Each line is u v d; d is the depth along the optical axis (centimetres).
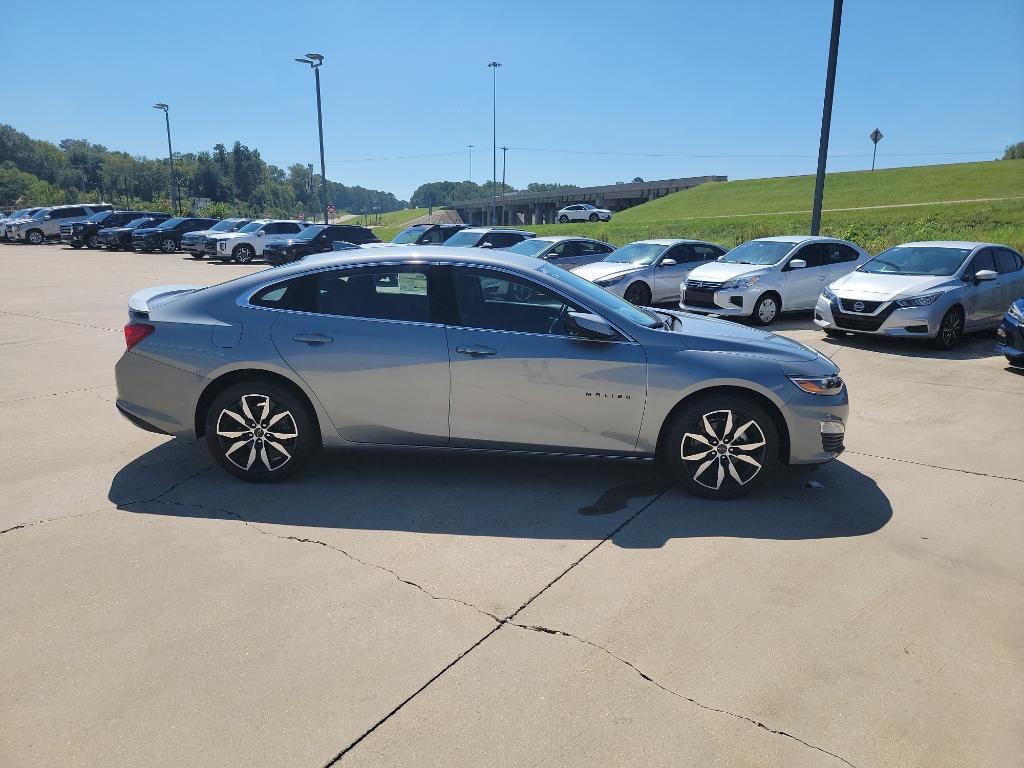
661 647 285
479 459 496
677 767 222
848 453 533
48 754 223
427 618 303
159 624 294
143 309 445
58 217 3731
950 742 235
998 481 476
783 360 431
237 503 417
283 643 283
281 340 425
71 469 467
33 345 909
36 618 297
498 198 13100
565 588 329
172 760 222
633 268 1381
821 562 359
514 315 430
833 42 1437
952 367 866
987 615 313
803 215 4856
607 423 425
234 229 3094
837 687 262
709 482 435
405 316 430
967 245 1060
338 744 229
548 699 253
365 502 421
